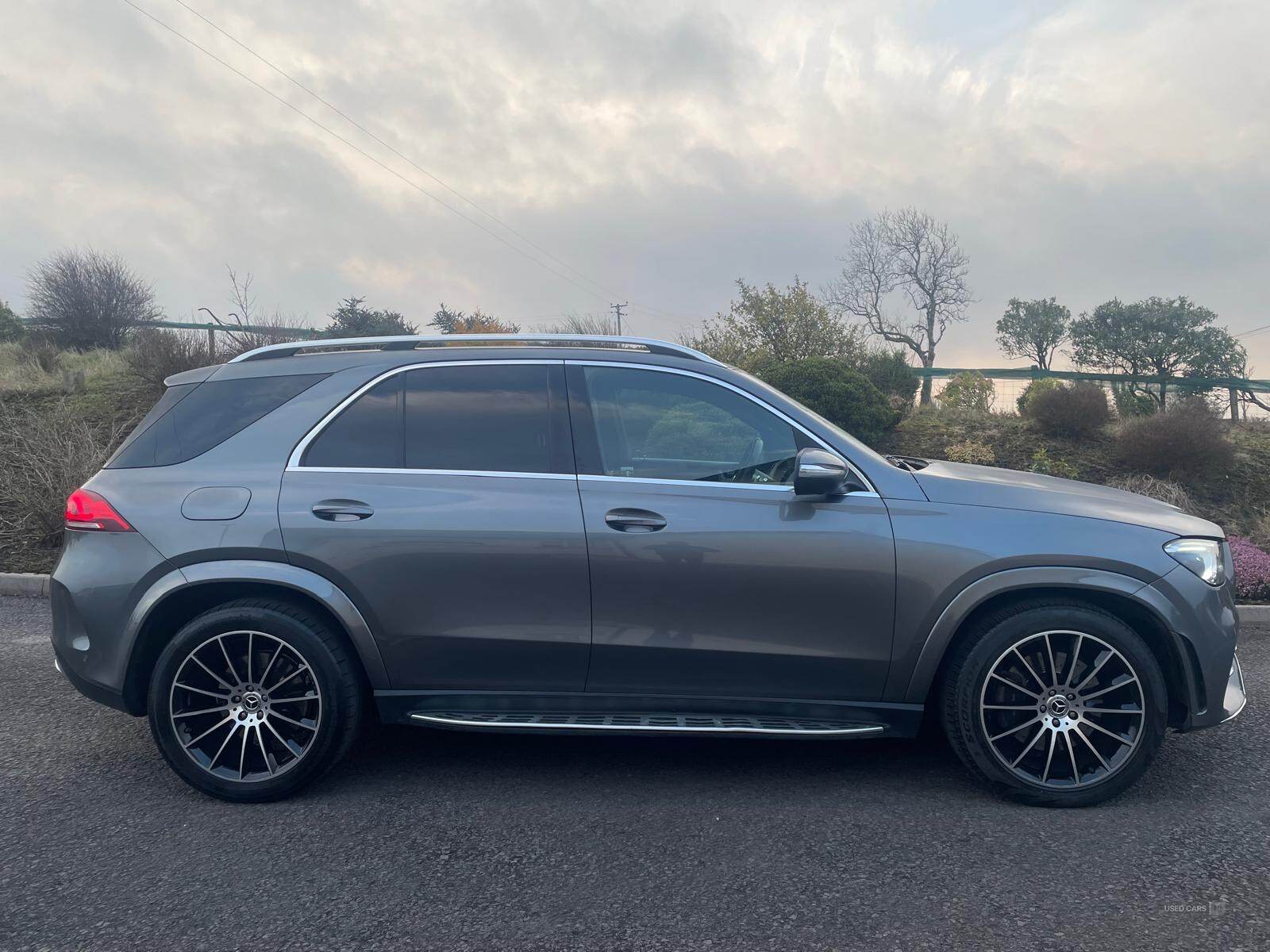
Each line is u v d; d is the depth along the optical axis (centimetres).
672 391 363
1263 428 1173
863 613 338
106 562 345
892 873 288
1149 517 351
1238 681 353
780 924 259
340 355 376
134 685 348
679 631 341
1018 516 341
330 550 339
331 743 345
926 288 2788
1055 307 3102
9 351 1510
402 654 345
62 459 843
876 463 354
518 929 257
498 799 349
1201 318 2711
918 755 394
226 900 274
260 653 348
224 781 344
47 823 328
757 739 415
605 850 306
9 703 461
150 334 1299
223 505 345
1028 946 247
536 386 363
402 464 352
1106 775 333
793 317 1473
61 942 251
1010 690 341
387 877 288
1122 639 330
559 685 349
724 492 345
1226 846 305
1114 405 1181
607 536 338
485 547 339
